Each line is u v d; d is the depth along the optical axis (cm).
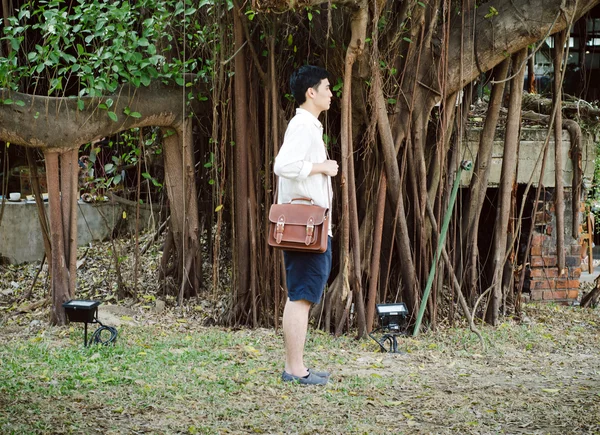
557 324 684
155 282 759
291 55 643
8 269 837
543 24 623
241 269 648
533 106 792
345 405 402
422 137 635
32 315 662
